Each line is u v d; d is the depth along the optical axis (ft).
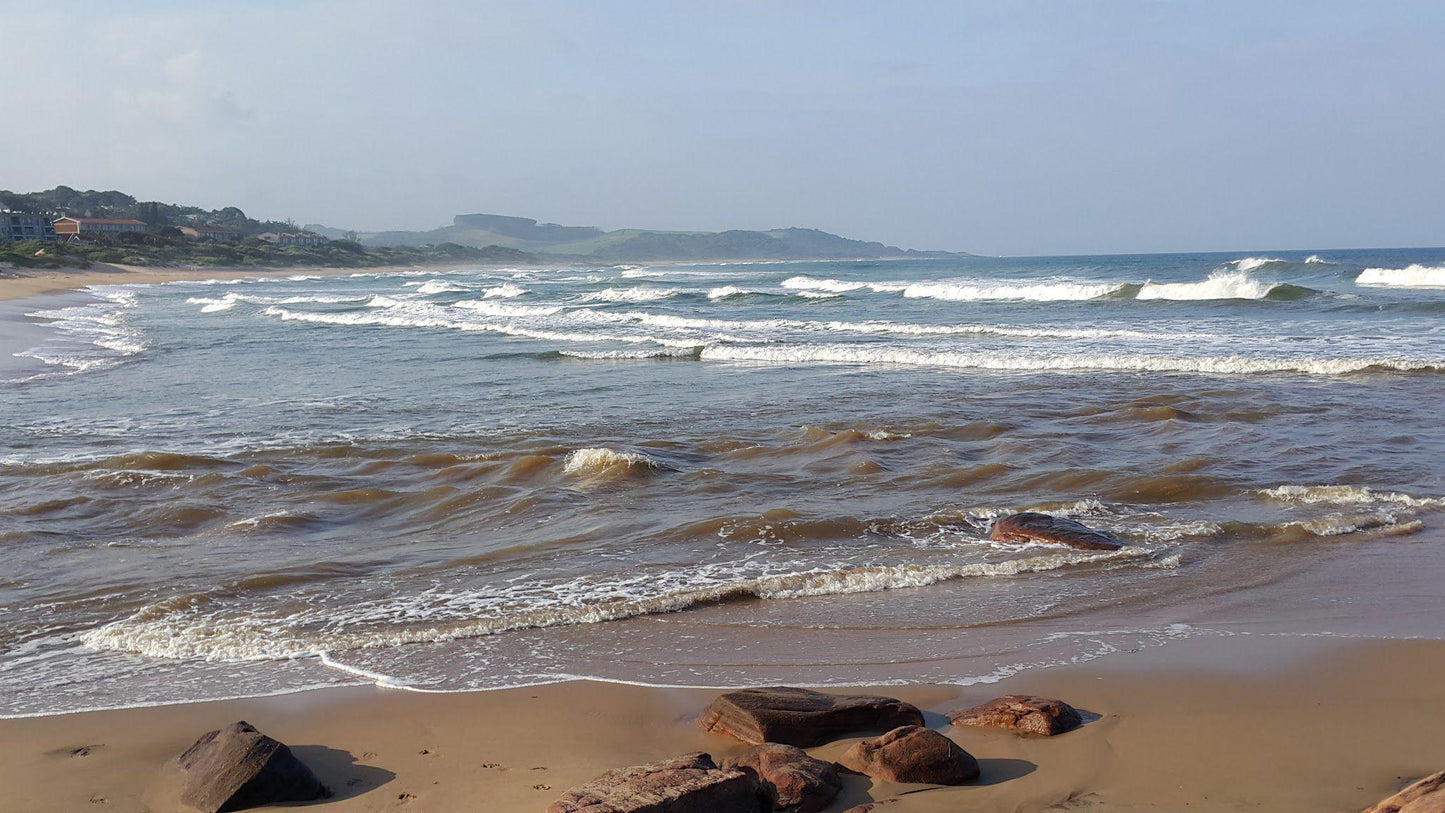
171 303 184.55
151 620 22.63
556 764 15.19
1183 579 24.97
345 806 13.94
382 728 16.78
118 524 31.09
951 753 14.49
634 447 40.50
